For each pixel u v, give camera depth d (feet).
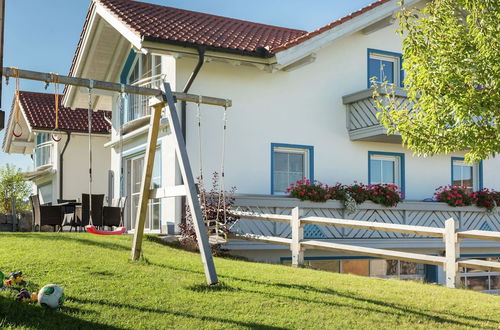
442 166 52.95
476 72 28.32
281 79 46.75
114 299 18.65
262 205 41.32
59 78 22.72
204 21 49.98
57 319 16.08
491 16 28.63
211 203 37.70
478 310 21.17
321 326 17.31
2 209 81.46
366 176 49.55
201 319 17.15
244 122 44.88
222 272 25.13
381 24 49.08
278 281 23.80
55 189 70.54
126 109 52.47
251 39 46.16
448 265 28.53
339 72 49.39
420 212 47.57
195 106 43.04
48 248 27.71
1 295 17.46
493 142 28.68
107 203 57.31
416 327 18.02
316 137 47.73
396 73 52.54
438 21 30.17
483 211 49.88
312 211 43.45
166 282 21.71
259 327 16.75
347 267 45.44
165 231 43.55
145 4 50.90
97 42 52.13
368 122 46.93
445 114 28.96
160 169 45.32
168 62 44.16
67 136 66.59
